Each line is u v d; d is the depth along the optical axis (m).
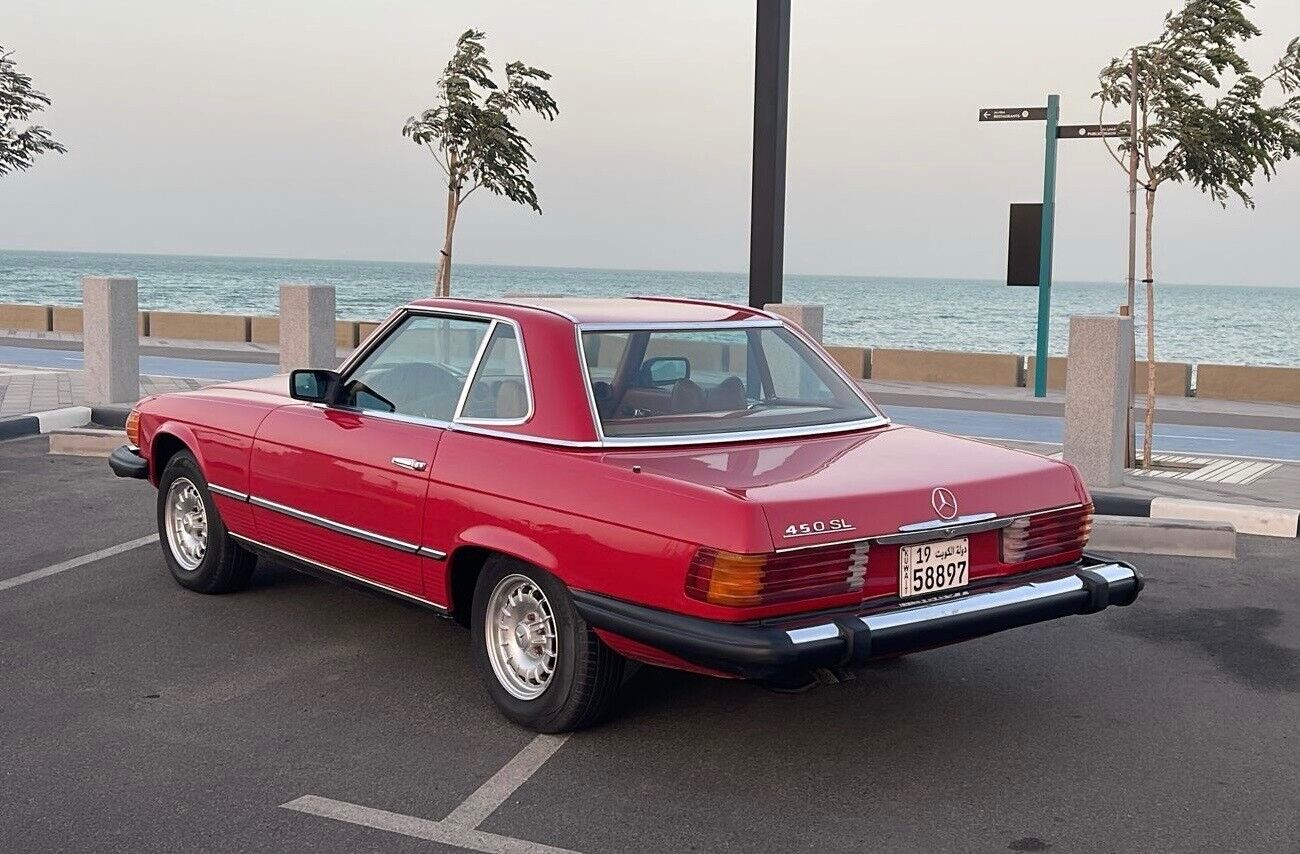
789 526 3.81
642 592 4.00
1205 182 10.15
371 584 5.15
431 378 4.99
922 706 4.89
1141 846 3.67
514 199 14.51
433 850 3.60
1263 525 8.12
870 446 4.66
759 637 3.74
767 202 9.66
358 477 5.05
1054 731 4.62
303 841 3.65
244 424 5.79
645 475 4.09
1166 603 6.45
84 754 4.29
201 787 4.03
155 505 8.48
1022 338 81.31
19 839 3.64
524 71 14.20
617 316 4.81
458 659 5.39
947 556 4.20
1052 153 18.03
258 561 7.00
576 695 4.34
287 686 5.01
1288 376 18.39
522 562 4.46
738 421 4.73
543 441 4.44
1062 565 4.57
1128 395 10.05
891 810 3.90
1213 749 4.46
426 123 14.17
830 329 87.38
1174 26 9.89
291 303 12.57
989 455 4.62
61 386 14.80
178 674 5.14
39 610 6.05
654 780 4.12
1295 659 5.53
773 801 3.96
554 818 3.82
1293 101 9.86
